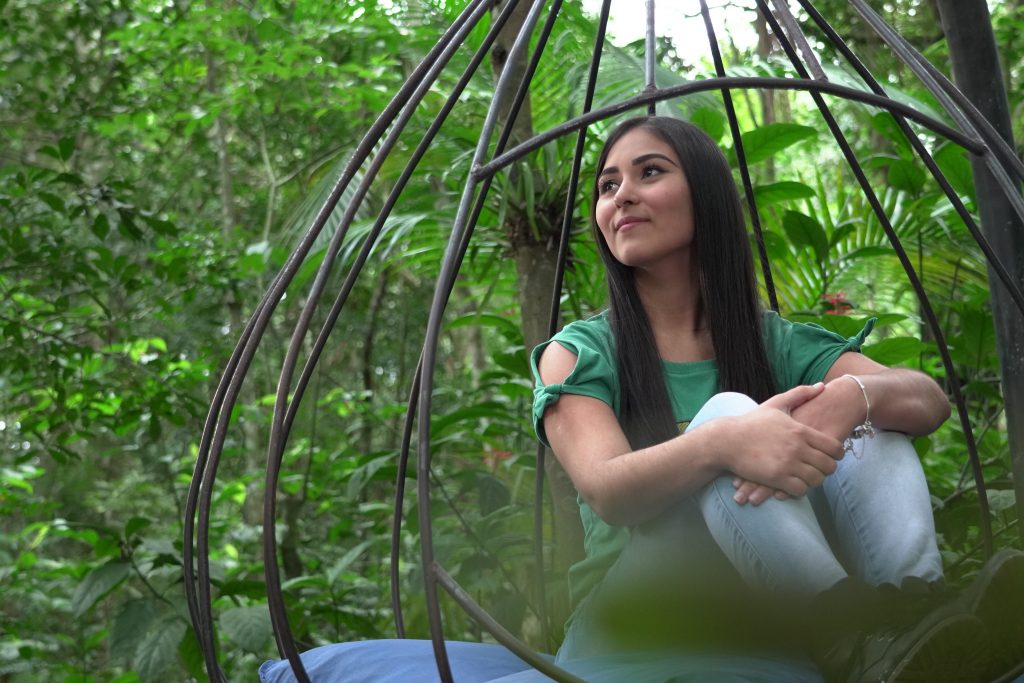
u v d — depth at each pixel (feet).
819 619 3.74
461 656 4.80
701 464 4.05
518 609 8.17
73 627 15.64
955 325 10.72
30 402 16.31
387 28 13.91
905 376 4.57
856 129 19.49
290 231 10.96
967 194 8.13
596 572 4.78
